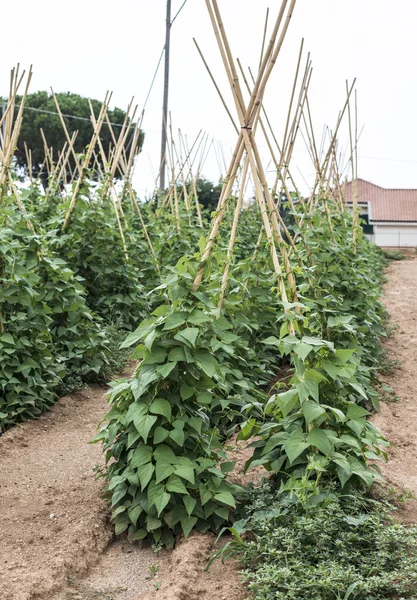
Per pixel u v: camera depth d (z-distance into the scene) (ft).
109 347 26.94
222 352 18.19
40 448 18.39
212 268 14.29
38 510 14.47
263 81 14.32
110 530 13.79
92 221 29.68
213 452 13.84
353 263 27.27
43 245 24.07
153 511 13.09
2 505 14.76
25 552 12.66
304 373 12.95
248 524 12.64
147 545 13.34
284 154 22.74
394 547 11.34
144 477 12.57
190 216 39.32
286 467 13.25
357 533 11.79
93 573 12.42
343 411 13.88
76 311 23.80
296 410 13.75
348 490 12.94
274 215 14.88
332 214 29.96
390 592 10.76
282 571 10.41
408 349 31.19
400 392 24.70
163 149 51.80
